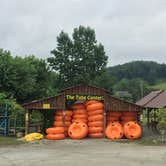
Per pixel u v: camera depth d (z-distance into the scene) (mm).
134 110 37844
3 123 37656
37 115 41906
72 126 35625
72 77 82250
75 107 37375
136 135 35438
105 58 84250
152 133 40906
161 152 25141
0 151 25438
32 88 48281
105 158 21938
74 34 84250
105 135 36312
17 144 30250
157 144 31031
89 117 36719
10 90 45938
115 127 36094
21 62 47562
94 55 83688
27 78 47594
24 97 47938
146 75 162875
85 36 84062
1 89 45312
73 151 25656
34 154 23781
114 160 21094
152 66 166875
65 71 82375
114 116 38281
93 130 36188
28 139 32969
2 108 39500
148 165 19312
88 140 34062
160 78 163875
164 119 38156
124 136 35969
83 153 24500
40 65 55094
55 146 29141
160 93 52156
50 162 20203
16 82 46031
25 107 36406
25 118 37781
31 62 54531
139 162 20375
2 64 45156
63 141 32906
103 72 83438
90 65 83062
